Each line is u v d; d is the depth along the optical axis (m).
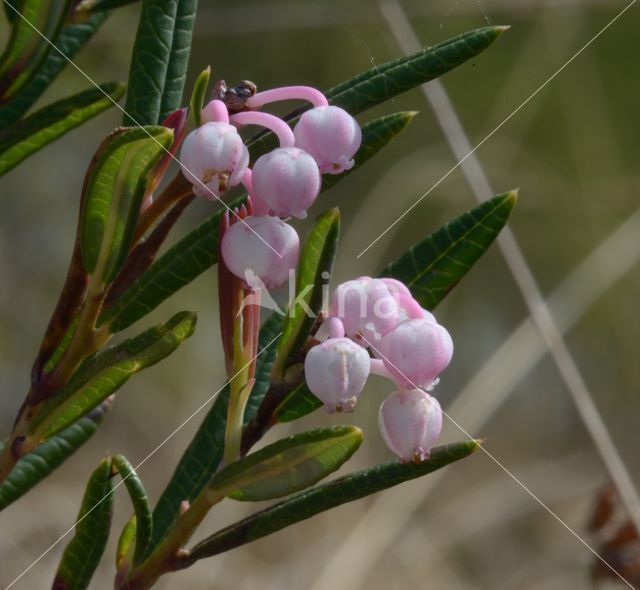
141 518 0.31
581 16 0.91
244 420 0.33
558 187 0.91
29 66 0.32
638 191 0.90
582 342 0.98
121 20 0.78
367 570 0.56
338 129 0.30
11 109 0.33
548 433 1.00
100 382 0.31
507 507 0.77
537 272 0.99
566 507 0.84
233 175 0.30
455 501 0.78
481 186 0.44
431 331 0.30
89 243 0.31
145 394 0.91
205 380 0.94
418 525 0.75
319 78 1.11
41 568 0.72
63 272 0.97
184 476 0.33
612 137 0.92
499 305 1.08
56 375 0.31
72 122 0.33
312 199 0.30
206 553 0.31
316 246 0.30
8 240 0.95
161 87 0.32
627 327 0.94
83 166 1.00
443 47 0.32
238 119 0.30
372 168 1.10
